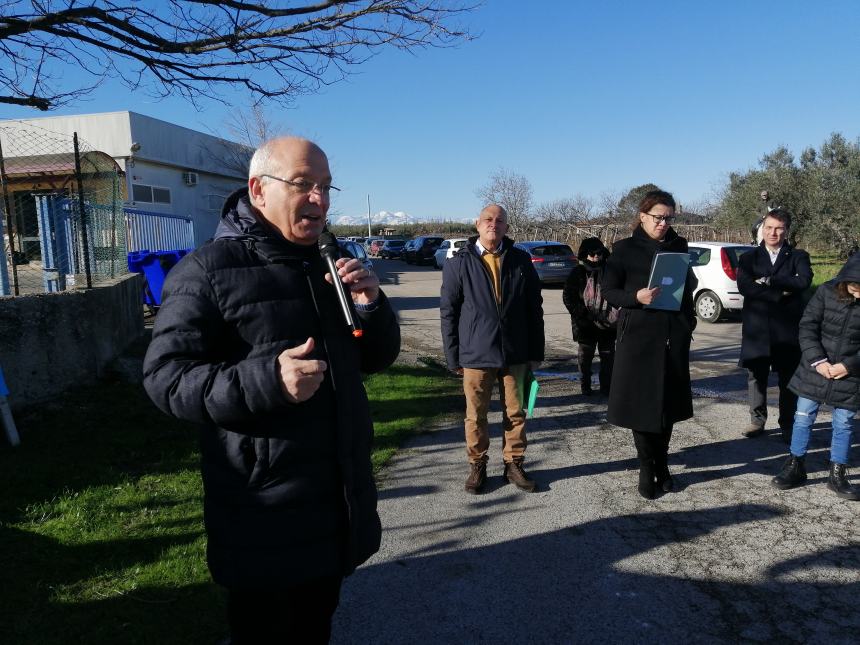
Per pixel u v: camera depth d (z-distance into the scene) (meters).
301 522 1.79
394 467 4.71
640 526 3.72
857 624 2.76
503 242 4.20
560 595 3.03
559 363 8.55
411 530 3.72
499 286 4.08
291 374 1.58
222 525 1.78
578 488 4.29
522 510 3.97
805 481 4.30
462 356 4.13
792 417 5.15
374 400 6.38
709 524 3.73
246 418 1.64
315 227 1.89
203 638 2.64
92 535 3.46
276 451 1.75
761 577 3.15
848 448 4.07
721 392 6.81
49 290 7.81
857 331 3.90
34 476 4.16
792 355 5.10
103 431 5.08
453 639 2.71
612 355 6.41
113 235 9.03
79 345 5.98
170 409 1.67
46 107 4.83
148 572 3.10
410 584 3.14
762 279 5.14
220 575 1.79
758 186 24.20
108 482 4.17
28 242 9.15
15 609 2.75
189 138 21.19
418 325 12.33
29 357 5.34
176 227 14.17
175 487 4.15
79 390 5.85
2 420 4.64
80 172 6.45
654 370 3.97
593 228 31.94
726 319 12.27
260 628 1.84
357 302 2.02
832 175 21.59
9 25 4.29
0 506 3.74
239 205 1.90
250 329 1.76
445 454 4.96
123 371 6.42
